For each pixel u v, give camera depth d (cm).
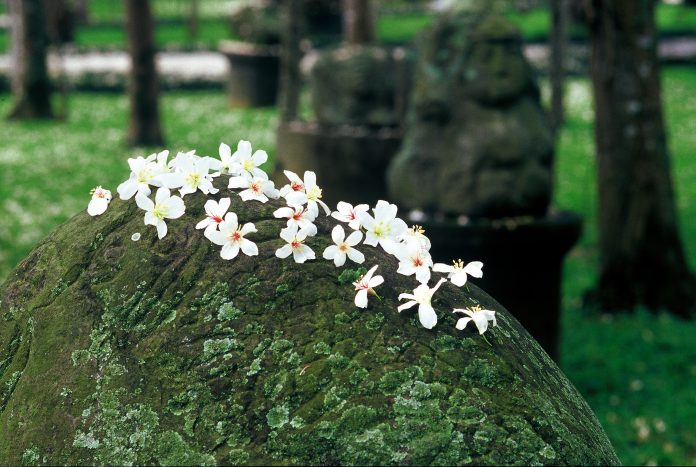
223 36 2695
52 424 189
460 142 513
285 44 1135
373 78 982
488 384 183
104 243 205
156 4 3728
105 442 183
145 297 194
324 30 2538
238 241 195
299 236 195
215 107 1739
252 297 190
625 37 673
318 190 205
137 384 186
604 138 696
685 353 613
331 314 187
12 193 1098
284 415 178
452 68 522
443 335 188
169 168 209
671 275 694
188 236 198
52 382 194
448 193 511
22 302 210
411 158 526
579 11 2444
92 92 1894
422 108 525
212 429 179
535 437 178
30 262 215
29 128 1521
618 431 502
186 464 176
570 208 1036
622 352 616
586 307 707
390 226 203
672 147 1384
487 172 504
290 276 192
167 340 188
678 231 697
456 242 483
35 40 1580
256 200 205
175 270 195
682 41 2405
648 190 690
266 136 1406
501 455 174
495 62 516
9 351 207
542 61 2012
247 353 184
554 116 1313
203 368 184
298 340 184
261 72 1720
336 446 174
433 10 3139
